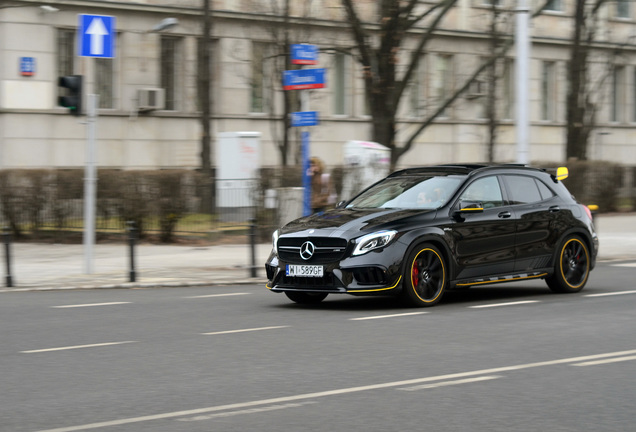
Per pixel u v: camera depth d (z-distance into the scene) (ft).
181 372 27.61
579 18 124.06
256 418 22.06
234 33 117.39
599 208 110.32
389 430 20.97
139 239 78.07
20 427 21.38
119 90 111.04
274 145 122.11
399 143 134.62
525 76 65.51
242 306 43.55
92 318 39.60
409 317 38.91
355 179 77.71
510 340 33.04
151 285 52.75
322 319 38.68
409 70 87.10
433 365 28.48
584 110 126.72
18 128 104.17
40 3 104.17
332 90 128.77
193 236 77.77
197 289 51.62
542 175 47.78
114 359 29.86
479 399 23.99
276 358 29.76
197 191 77.77
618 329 35.58
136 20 111.24
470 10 138.72
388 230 40.63
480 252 43.55
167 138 114.52
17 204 78.38
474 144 142.72
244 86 119.34
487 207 44.39
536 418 22.04
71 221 78.59
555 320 37.96
